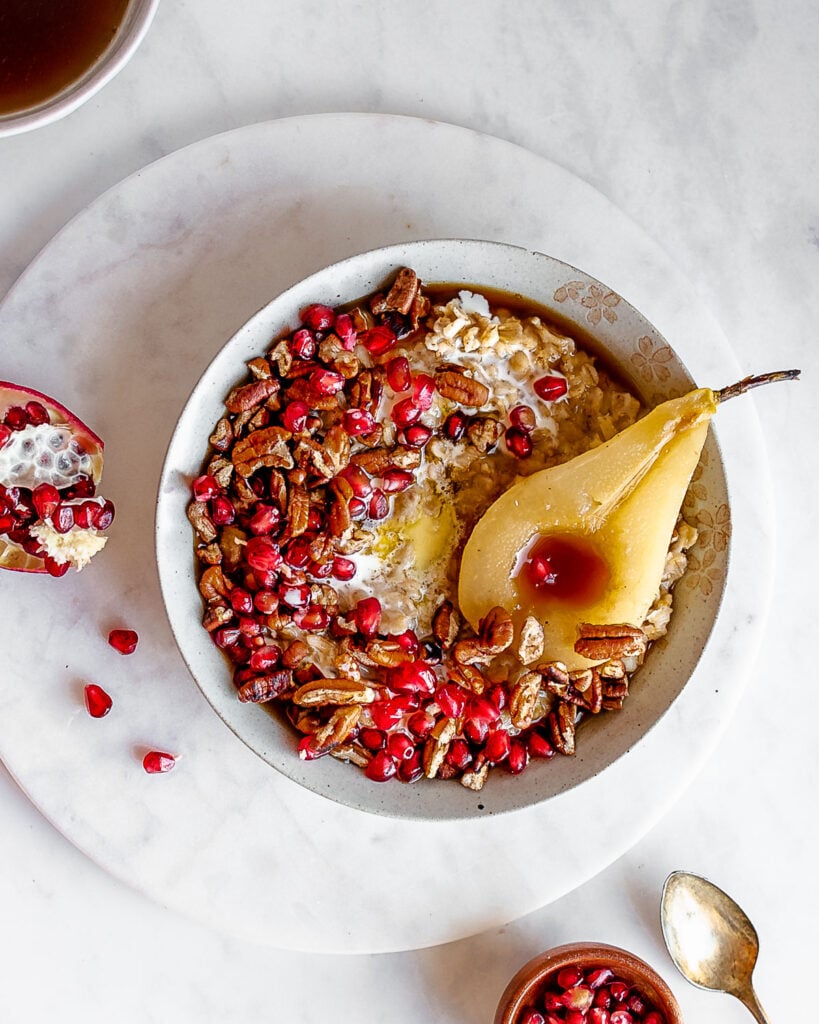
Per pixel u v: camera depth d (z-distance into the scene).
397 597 0.61
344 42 0.64
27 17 0.60
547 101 0.65
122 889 0.64
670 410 0.58
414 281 0.59
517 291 0.61
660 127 0.66
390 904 0.63
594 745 0.60
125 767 0.62
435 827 0.64
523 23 0.65
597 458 0.58
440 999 0.65
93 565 0.62
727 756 0.67
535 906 0.64
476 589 0.60
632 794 0.64
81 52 0.60
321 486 0.60
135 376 0.62
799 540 0.67
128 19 0.60
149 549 0.62
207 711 0.63
